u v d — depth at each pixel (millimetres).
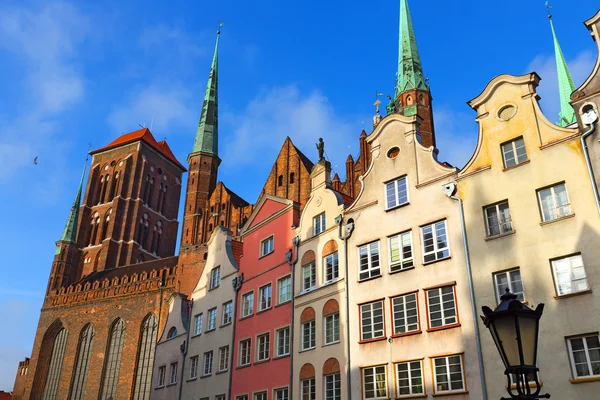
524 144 27094
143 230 125625
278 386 35062
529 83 27812
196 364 46219
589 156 24734
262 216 43188
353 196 58094
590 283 22844
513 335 12758
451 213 28734
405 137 32938
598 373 21672
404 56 58219
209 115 92438
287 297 37438
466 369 25281
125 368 80125
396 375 27938
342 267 33375
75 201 123750
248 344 39875
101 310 88875
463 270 27141
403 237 30719
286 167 69000
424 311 27953
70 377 86250
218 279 47406
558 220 24703
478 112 29453
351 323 31250
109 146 133375
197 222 81688
